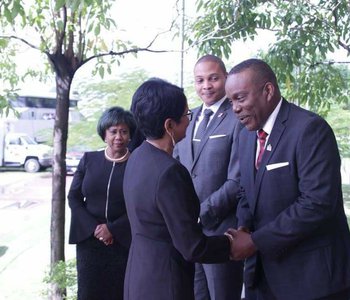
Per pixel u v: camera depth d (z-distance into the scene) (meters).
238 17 3.98
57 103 3.46
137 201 1.87
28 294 5.64
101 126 2.99
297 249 1.97
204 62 2.96
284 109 1.99
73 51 3.42
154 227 1.85
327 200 1.85
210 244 1.86
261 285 2.14
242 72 1.94
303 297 1.96
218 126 2.90
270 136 1.99
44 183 17.31
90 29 3.33
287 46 3.97
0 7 2.97
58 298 3.48
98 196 3.00
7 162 21.16
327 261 1.95
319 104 4.36
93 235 2.98
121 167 3.01
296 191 1.95
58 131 3.47
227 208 2.70
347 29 4.28
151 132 1.89
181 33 4.04
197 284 3.11
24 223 10.36
